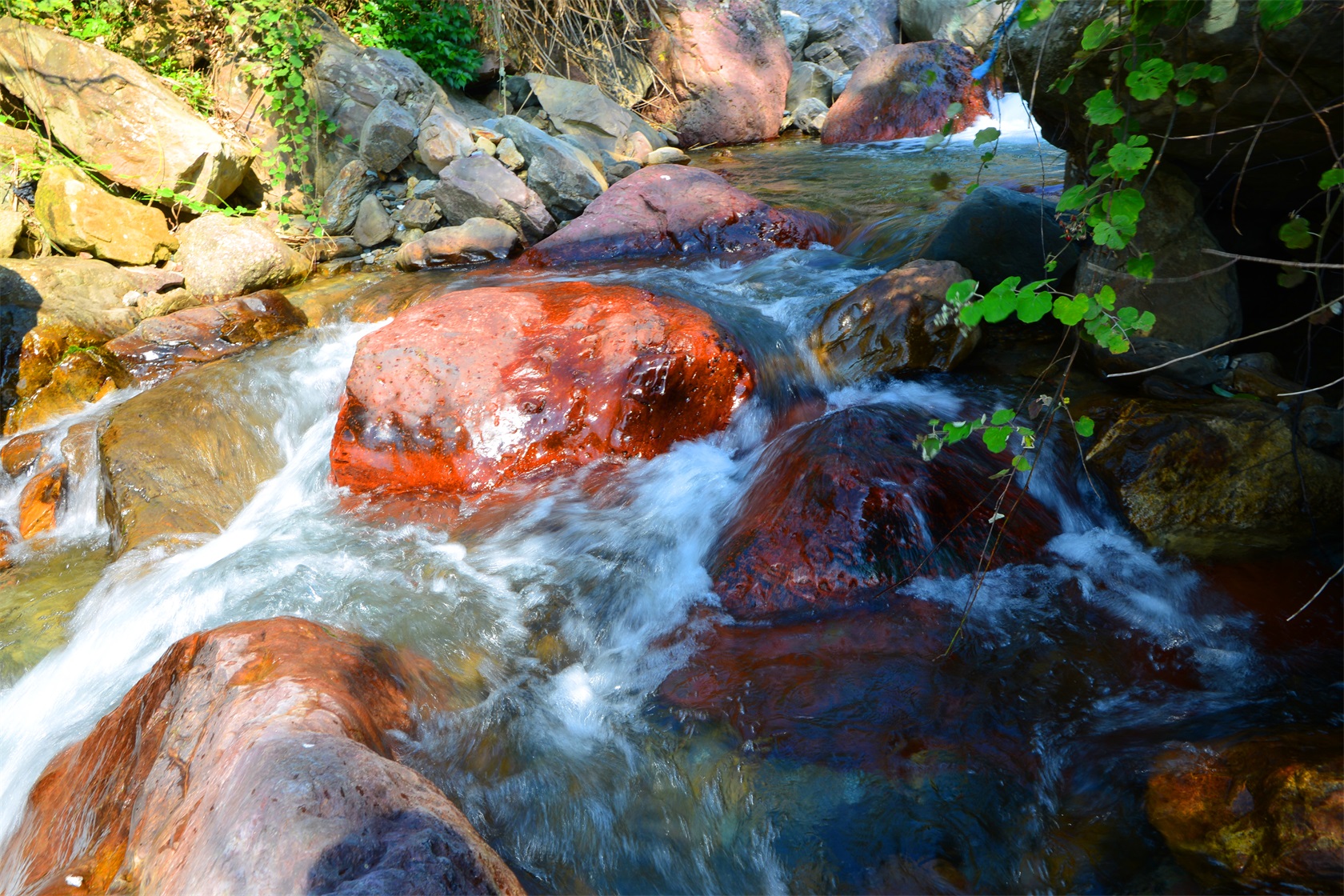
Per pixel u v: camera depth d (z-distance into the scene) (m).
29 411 5.68
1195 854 2.36
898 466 3.85
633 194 7.73
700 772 2.86
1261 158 3.77
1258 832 2.28
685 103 11.88
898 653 3.26
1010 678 3.11
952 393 4.72
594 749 2.98
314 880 1.86
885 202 7.85
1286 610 3.30
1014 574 3.62
